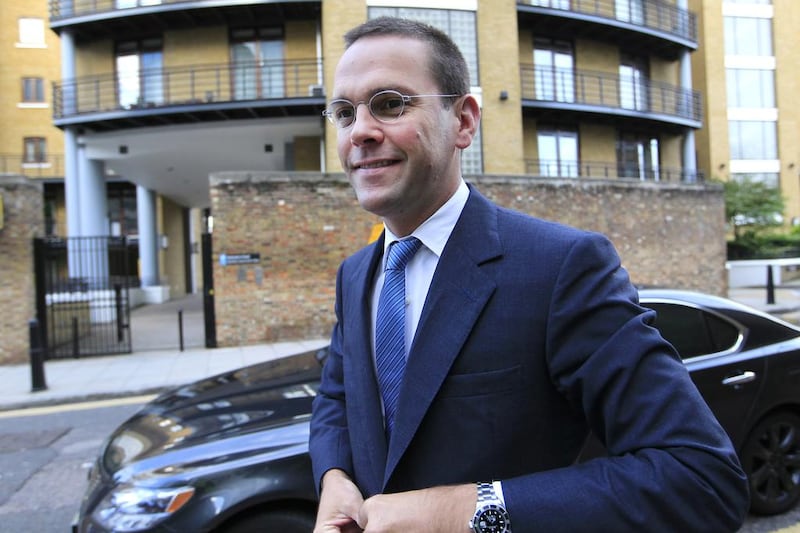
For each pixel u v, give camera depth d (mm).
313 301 10914
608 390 996
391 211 1233
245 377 3566
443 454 1072
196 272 31625
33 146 25953
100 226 16234
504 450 1053
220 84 15375
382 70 1170
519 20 16703
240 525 2293
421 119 1172
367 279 1415
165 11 14516
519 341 1064
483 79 15000
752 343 3350
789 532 3145
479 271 1135
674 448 929
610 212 13719
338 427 1514
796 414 3451
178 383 7742
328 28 14125
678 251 14727
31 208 9773
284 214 10805
